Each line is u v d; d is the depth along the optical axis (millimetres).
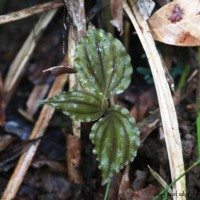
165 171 251
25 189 284
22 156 276
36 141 281
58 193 283
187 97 299
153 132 273
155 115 278
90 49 230
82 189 280
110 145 220
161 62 244
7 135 315
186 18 238
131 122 224
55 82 308
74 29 250
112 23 265
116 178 261
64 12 260
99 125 222
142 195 248
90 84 230
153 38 248
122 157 219
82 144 276
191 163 250
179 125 264
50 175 289
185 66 306
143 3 250
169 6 241
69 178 283
